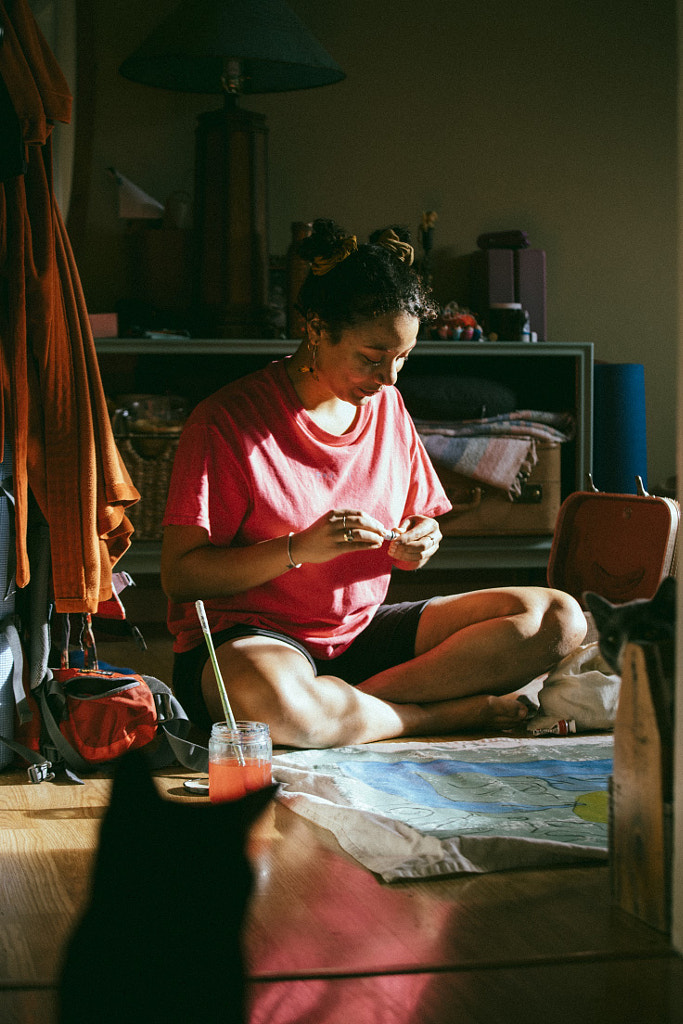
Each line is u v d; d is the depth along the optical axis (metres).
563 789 1.50
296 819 1.40
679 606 0.95
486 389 3.16
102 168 3.39
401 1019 0.87
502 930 1.05
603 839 1.27
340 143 3.53
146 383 3.43
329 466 1.89
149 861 0.68
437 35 3.56
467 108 3.60
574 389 3.25
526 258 3.45
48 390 1.76
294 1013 0.88
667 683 1.09
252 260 3.17
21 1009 0.88
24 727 1.73
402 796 1.45
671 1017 0.88
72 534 1.76
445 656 1.90
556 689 1.88
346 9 3.50
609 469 3.37
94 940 0.68
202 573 1.78
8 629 1.72
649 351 3.76
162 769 1.73
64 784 1.64
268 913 1.09
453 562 3.16
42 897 1.15
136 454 2.99
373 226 3.57
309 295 1.77
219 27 2.99
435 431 3.10
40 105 1.68
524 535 3.20
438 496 2.09
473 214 3.62
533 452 3.15
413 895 1.14
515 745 1.77
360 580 1.93
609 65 3.68
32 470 1.77
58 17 3.16
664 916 1.04
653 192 3.73
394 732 1.83
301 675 1.73
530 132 3.64
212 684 1.77
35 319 1.74
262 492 1.82
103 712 1.69
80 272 3.39
